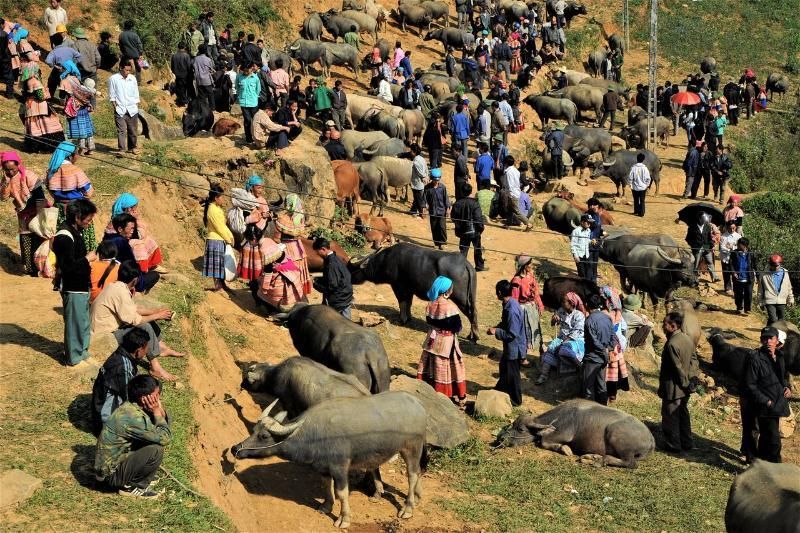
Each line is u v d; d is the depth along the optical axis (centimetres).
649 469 1438
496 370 1756
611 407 1569
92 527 880
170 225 1906
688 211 2611
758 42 5566
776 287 2127
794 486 1070
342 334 1352
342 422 1091
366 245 2284
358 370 1331
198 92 2423
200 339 1408
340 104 2980
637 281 2286
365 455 1108
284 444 1085
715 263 2809
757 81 5153
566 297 1725
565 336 1719
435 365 1525
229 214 1736
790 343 1941
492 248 2494
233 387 1399
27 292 1481
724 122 3856
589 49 5088
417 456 1161
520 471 1381
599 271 2462
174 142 2248
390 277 1850
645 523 1266
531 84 4241
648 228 2953
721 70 5234
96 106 2447
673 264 2227
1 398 1105
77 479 959
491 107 3206
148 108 2622
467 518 1212
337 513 1155
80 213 1170
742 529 1080
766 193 3503
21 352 1231
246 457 1091
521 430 1471
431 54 4406
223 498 1062
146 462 941
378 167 2584
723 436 1633
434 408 1443
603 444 1436
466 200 2222
